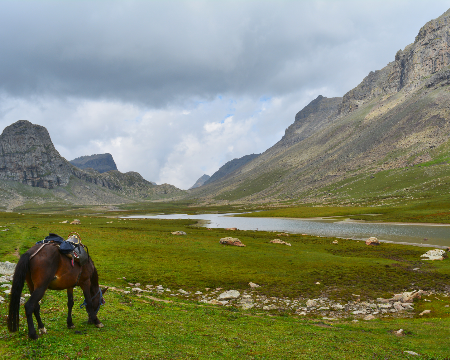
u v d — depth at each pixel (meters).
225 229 99.69
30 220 113.69
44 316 13.55
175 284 33.09
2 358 8.53
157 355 10.52
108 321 14.29
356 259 49.72
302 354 12.71
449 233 91.62
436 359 13.24
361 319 23.88
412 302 28.70
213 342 13.38
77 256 11.65
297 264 44.66
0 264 25.09
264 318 21.30
